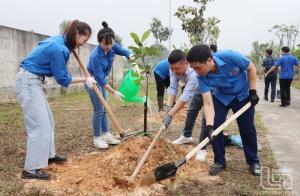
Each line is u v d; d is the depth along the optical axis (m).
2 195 3.01
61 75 3.36
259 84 22.45
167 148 4.04
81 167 3.78
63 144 4.85
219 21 14.89
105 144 4.60
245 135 3.62
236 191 3.13
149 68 4.10
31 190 3.11
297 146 4.85
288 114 7.97
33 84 3.34
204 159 4.04
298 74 25.72
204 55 3.03
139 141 3.99
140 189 3.14
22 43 9.67
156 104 9.02
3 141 4.90
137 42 3.93
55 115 7.38
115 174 3.48
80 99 10.51
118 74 16.84
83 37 3.54
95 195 3.04
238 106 3.57
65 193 3.06
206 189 3.21
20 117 6.94
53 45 3.34
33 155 3.37
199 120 6.82
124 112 7.82
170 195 3.07
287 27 30.58
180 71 3.62
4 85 9.01
